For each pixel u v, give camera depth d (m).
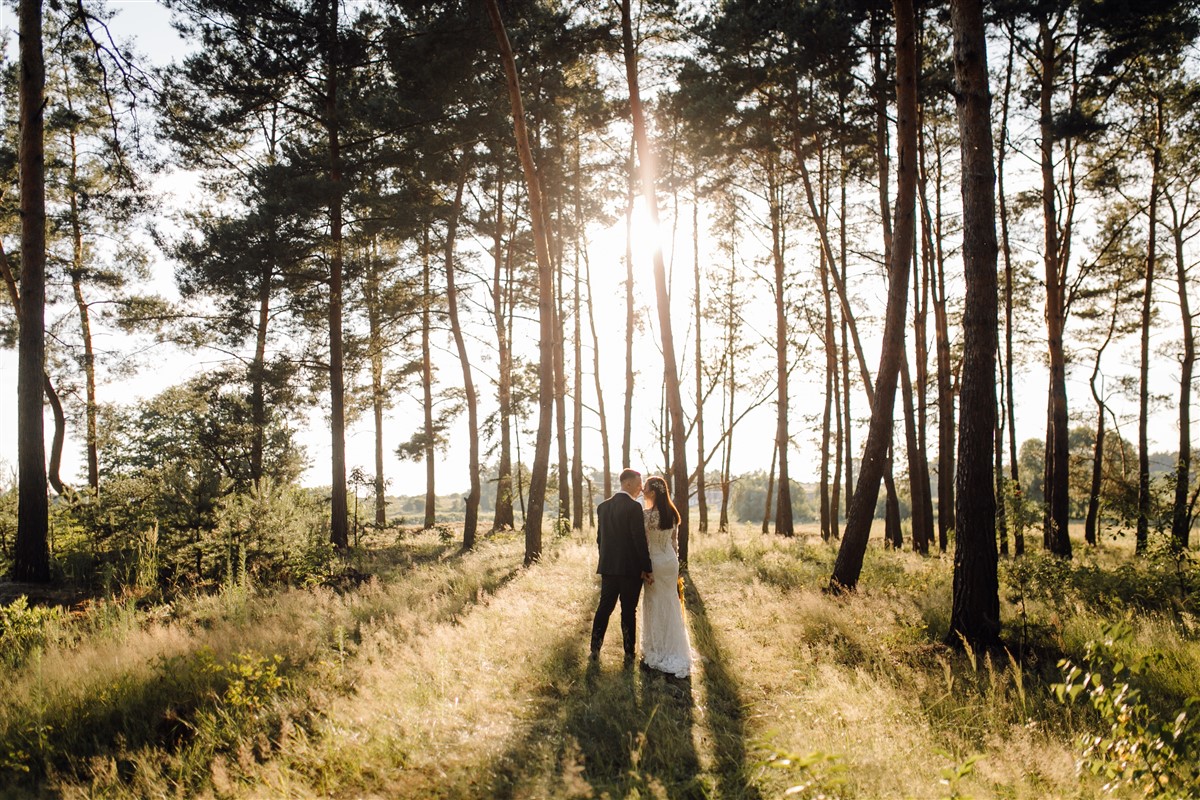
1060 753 4.61
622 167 25.41
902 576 11.95
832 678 6.10
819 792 4.05
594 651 7.20
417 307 23.16
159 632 7.62
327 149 19.73
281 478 20.27
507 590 10.61
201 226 19.34
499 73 19.12
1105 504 15.10
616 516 7.34
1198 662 6.49
